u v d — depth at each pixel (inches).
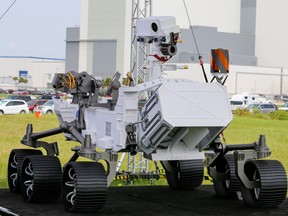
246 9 5083.7
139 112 346.6
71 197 347.9
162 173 547.2
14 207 361.1
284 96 4456.2
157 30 375.2
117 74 379.6
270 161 361.1
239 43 4854.8
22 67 6314.0
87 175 337.4
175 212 346.6
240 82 4323.3
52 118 1729.8
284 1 4980.3
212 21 4911.4
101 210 351.3
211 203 378.6
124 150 361.4
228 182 397.4
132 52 538.3
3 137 1064.8
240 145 369.4
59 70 6136.8
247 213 345.7
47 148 418.6
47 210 351.9
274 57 4995.1
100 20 4498.0
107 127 363.9
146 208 358.9
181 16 4581.7
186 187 430.3
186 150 354.6
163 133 331.9
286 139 1190.3
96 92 389.7
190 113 326.0
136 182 526.3
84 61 4579.2
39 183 369.4
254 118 2162.9
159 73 381.7
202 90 332.2
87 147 345.4
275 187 352.5
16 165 416.2
